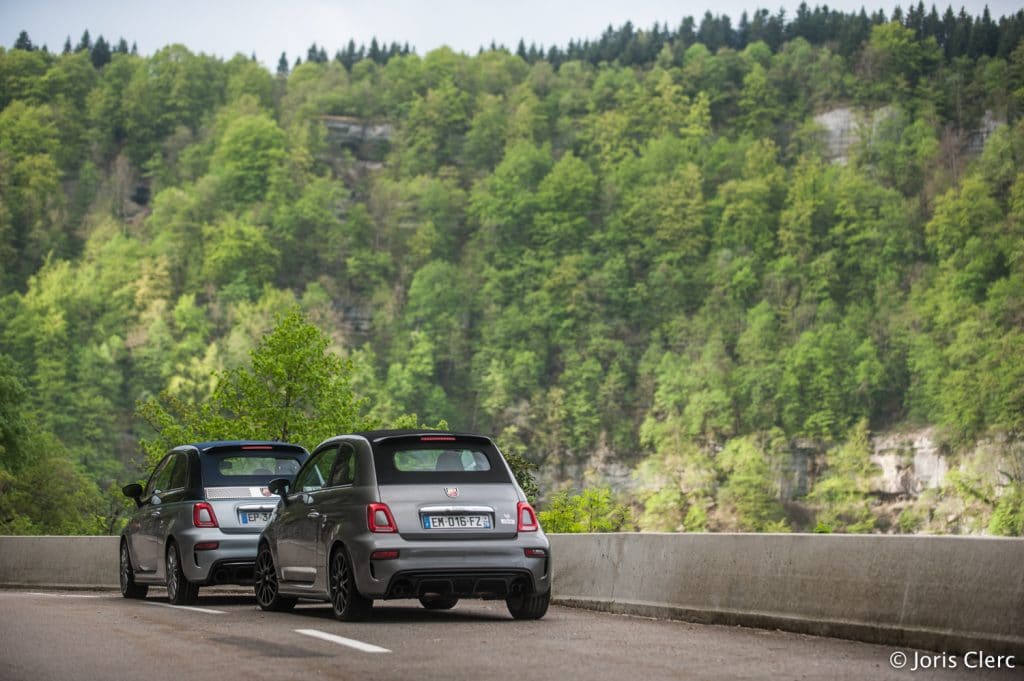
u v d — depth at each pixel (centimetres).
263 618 4397
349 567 4134
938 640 3173
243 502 5353
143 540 5731
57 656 3194
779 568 3816
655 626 3978
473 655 3167
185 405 14162
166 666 2981
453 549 4109
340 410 13700
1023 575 3002
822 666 2934
